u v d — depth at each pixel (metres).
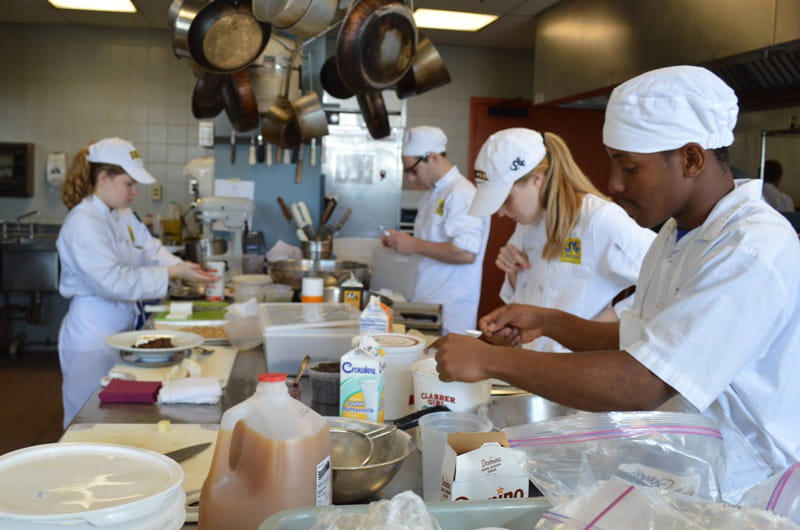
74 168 2.82
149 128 6.20
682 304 1.11
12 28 5.98
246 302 2.66
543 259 2.39
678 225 1.30
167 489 0.82
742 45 3.05
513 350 1.25
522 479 0.94
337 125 5.18
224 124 4.70
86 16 5.71
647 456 0.90
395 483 1.21
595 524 0.68
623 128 1.21
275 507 0.89
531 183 2.29
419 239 3.68
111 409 1.58
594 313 2.30
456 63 6.32
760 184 1.21
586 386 1.15
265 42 2.76
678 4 3.50
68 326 2.80
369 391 1.42
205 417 1.54
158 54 6.15
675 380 1.09
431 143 3.68
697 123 1.17
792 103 3.27
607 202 2.25
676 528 0.66
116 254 2.87
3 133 6.05
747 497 0.83
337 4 2.58
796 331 1.14
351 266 3.73
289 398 0.95
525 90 6.41
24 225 5.82
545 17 5.03
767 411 1.19
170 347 1.99
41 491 0.81
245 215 4.02
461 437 0.98
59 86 6.08
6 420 4.03
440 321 2.64
